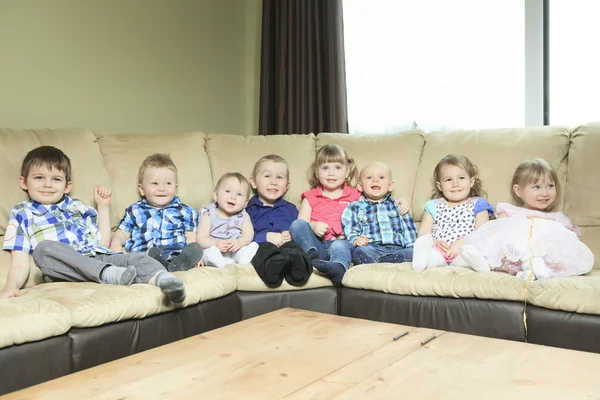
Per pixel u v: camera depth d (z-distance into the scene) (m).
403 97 3.50
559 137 2.58
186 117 3.68
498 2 3.17
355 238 2.70
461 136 2.80
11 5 2.81
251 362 1.30
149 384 1.18
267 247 2.42
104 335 1.87
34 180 2.33
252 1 4.04
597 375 1.19
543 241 2.18
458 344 1.41
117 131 3.29
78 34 3.08
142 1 3.40
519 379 1.17
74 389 1.16
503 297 2.03
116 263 2.26
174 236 2.66
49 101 2.97
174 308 2.09
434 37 3.37
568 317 1.90
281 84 3.70
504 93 3.19
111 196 2.66
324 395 1.11
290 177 2.98
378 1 3.55
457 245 2.46
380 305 2.26
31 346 1.69
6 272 2.22
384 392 1.11
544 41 3.08
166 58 3.55
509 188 2.61
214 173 3.00
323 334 1.51
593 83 2.97
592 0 2.95
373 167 2.79
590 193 2.45
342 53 3.54
